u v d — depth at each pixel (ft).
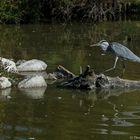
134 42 99.35
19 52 82.23
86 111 46.83
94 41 99.60
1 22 129.90
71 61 73.92
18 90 54.75
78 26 127.75
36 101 50.08
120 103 50.14
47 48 87.97
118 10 145.28
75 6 137.28
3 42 95.04
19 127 41.60
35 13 135.54
